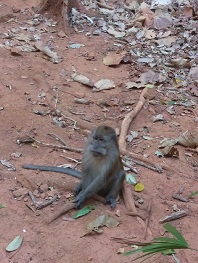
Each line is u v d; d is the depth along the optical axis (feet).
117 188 9.62
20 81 13.23
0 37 15.28
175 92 13.69
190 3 18.62
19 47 14.82
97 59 14.84
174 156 11.09
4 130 11.33
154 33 16.53
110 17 17.44
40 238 8.76
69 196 9.66
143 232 8.98
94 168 9.57
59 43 15.43
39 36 15.62
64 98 12.82
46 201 9.46
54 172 10.20
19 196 9.57
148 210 9.43
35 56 14.51
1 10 16.81
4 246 8.61
